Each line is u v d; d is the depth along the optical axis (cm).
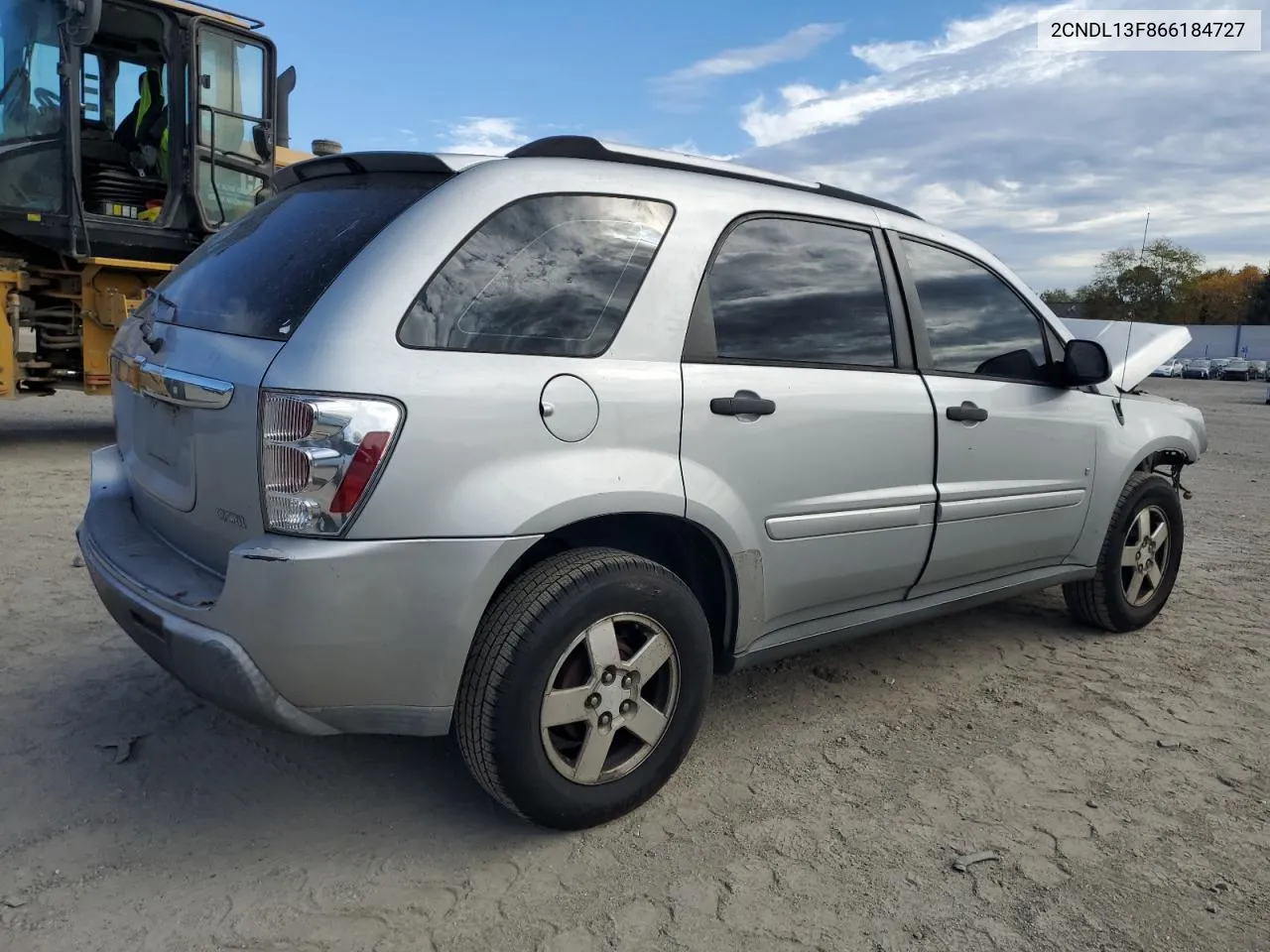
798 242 342
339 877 264
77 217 819
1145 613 493
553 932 245
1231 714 392
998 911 259
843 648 455
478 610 257
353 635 244
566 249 285
